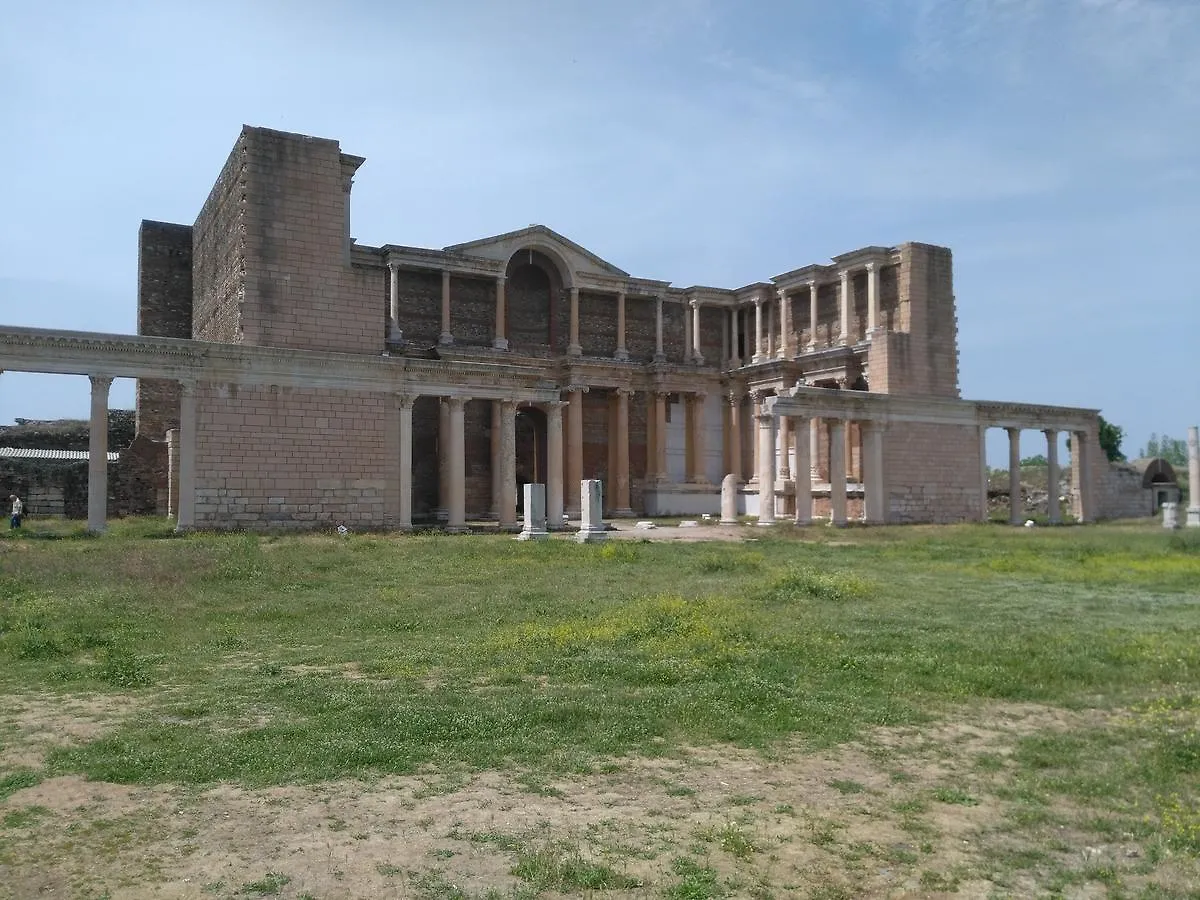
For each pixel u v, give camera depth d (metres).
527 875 7.11
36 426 64.12
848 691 12.85
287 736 10.69
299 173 42.75
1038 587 24.22
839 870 7.30
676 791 9.05
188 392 38.19
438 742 10.55
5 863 7.37
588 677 13.54
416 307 59.94
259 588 22.38
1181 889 6.98
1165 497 72.81
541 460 66.12
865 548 35.78
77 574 23.36
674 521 58.34
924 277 57.06
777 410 50.28
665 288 68.50
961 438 57.00
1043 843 7.89
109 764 9.66
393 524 42.53
